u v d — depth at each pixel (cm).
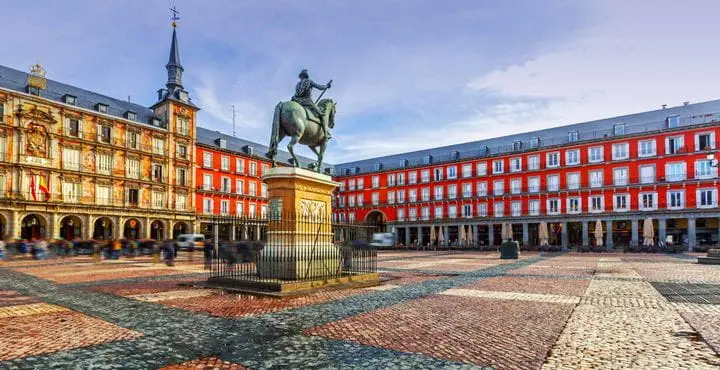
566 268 2066
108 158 4812
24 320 768
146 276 1598
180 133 5550
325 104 1408
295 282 1092
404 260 2883
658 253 4266
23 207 3997
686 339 638
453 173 6744
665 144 5031
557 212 5712
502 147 6469
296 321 750
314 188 1280
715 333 673
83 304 940
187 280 1426
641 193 5131
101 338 637
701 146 4819
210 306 895
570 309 882
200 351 570
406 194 7200
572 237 5981
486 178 6397
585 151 5569
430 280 1453
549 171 5822
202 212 5834
